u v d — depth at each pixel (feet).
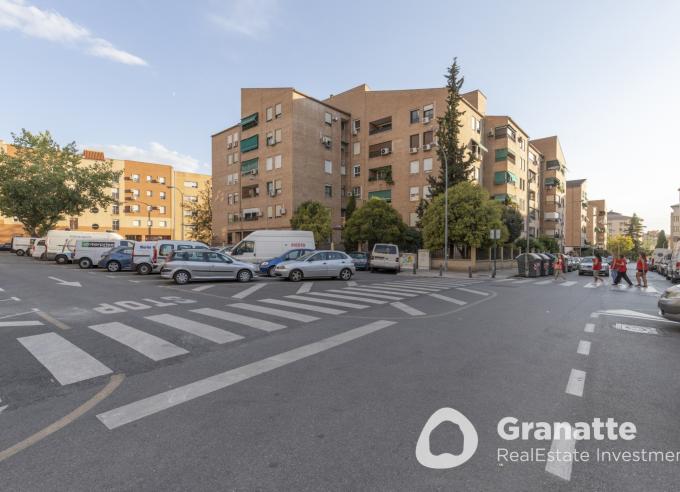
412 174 120.78
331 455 9.15
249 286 46.47
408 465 8.76
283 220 121.70
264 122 129.29
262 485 8.02
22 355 17.17
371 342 19.72
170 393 12.95
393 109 126.72
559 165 185.06
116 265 67.31
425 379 14.30
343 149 140.15
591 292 45.96
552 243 155.22
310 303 32.81
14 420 11.01
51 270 66.74
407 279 61.62
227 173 145.69
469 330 22.79
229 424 10.71
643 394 13.04
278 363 16.15
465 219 81.82
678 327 24.59
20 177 117.08
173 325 23.39
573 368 15.74
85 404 12.07
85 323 23.86
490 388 13.46
